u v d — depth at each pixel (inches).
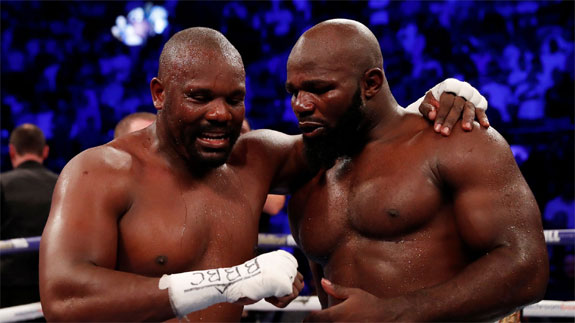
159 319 54.2
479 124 64.0
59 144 246.2
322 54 62.7
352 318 57.9
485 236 59.2
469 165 60.7
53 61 264.2
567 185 183.2
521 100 208.8
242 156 68.9
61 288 53.9
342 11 247.6
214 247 62.5
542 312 81.7
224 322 62.6
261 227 117.6
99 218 57.1
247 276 53.7
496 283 56.9
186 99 59.7
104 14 264.8
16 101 259.4
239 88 60.7
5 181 124.3
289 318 115.8
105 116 249.9
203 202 62.9
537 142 193.2
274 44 249.8
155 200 60.9
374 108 66.0
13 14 267.3
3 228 123.6
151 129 65.2
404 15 241.1
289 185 71.8
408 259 62.6
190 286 53.5
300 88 63.6
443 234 62.8
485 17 231.8
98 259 56.0
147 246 59.4
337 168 68.5
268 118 235.1
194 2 256.8
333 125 63.6
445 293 57.4
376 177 64.6
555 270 163.9
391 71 230.5
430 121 65.9
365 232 64.2
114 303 53.1
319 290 73.0
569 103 201.9
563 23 224.7
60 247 55.2
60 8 267.4
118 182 59.4
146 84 255.1
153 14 261.1
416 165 63.2
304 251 69.7
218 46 60.9
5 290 120.0
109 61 260.2
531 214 59.9
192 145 60.6
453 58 227.5
